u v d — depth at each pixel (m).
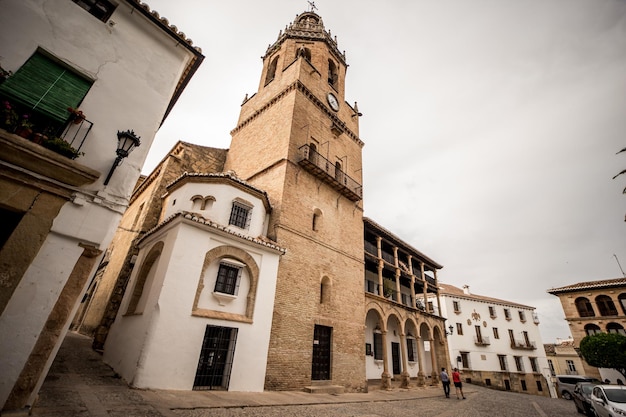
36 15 6.46
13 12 6.17
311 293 14.14
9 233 5.31
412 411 11.02
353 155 22.06
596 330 32.59
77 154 5.91
